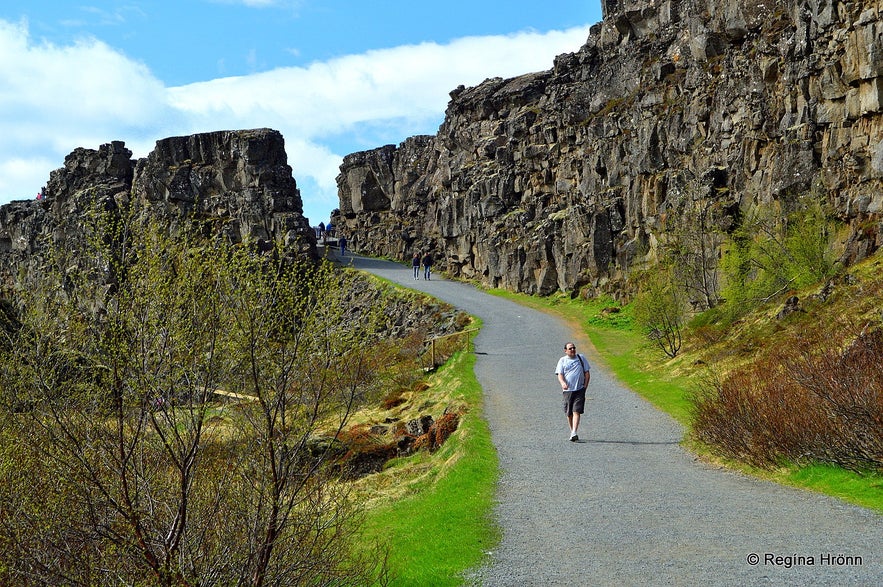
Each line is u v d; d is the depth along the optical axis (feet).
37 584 28.37
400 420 82.28
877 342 50.57
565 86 188.14
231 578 27.81
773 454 45.39
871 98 92.99
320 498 30.12
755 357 71.92
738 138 121.39
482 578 31.17
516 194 195.42
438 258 230.89
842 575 28.27
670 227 119.44
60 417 27.86
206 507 28.76
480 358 103.35
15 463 30.01
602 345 112.78
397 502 48.44
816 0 104.06
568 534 36.09
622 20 167.84
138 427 26.53
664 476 46.47
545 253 171.94
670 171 140.97
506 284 184.34
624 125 158.51
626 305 143.02
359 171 278.67
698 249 114.62
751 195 114.52
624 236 152.76
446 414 73.20
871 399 41.45
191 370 26.63
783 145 108.88
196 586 26.94
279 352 27.37
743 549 31.96
